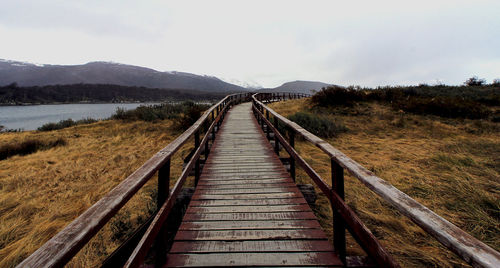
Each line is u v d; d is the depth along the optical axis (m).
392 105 10.50
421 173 4.02
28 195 4.09
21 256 2.58
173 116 12.73
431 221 0.80
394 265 0.99
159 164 1.42
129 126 11.01
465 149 5.11
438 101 9.31
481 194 3.03
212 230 1.99
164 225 1.59
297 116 8.80
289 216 2.22
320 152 5.79
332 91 11.73
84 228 0.77
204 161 4.13
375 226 2.63
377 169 4.31
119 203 0.96
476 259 0.61
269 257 1.65
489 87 13.52
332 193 1.65
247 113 11.90
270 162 4.03
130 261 1.08
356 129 7.89
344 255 1.59
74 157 6.48
